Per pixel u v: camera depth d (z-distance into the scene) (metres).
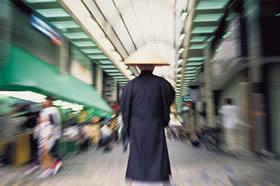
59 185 6.74
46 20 13.15
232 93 14.20
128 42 26.11
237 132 12.12
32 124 10.62
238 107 12.78
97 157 11.58
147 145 3.37
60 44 15.20
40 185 6.76
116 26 21.17
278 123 10.38
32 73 10.40
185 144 17.48
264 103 10.75
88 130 14.16
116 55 23.73
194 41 16.48
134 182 3.34
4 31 9.36
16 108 10.53
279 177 7.18
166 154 3.45
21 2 10.87
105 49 19.66
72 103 14.20
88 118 16.62
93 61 22.83
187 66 22.77
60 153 10.95
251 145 11.23
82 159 10.98
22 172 8.34
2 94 10.33
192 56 19.94
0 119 9.99
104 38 18.67
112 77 30.42
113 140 15.30
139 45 28.84
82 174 7.99
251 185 6.44
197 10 12.07
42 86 10.48
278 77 10.53
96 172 8.29
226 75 13.43
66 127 12.16
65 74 15.77
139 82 3.52
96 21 15.57
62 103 13.61
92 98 18.78
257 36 10.30
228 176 7.41
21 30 10.98
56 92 11.52
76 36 15.84
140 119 3.43
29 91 9.94
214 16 12.69
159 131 3.45
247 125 11.60
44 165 8.00
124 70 28.20
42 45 13.10
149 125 3.41
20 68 9.80
